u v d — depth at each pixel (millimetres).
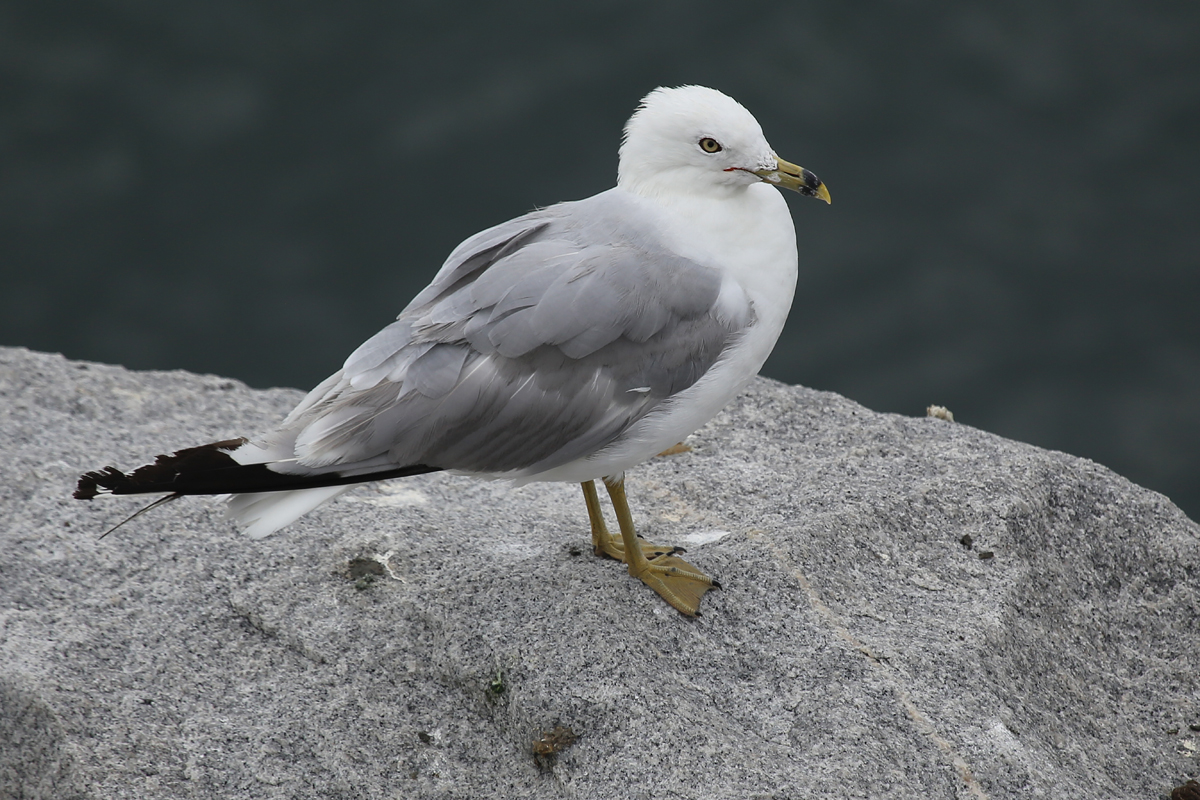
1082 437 24859
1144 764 9695
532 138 30094
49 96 30938
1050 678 10070
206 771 9211
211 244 28641
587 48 31891
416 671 9828
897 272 27531
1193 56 31188
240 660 10078
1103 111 30219
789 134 29891
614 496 10047
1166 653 10609
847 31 31875
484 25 32156
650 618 9812
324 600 10469
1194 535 11305
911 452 12102
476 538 11148
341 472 9156
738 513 11367
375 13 32656
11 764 9516
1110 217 28312
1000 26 31984
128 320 27453
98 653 10031
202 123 30609
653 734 8883
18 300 27484
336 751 9352
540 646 9539
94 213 29078
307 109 30969
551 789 8961
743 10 32094
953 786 8750
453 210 29016
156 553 11070
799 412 13008
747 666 9523
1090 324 26594
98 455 12508
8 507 11562
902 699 9266
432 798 9141
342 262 28391
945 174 29156
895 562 10594
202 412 13727
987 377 25891
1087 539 11219
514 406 9203
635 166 10102
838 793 8562
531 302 9203
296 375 26750
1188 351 26078
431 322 9344
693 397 9633
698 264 9609
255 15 32719
